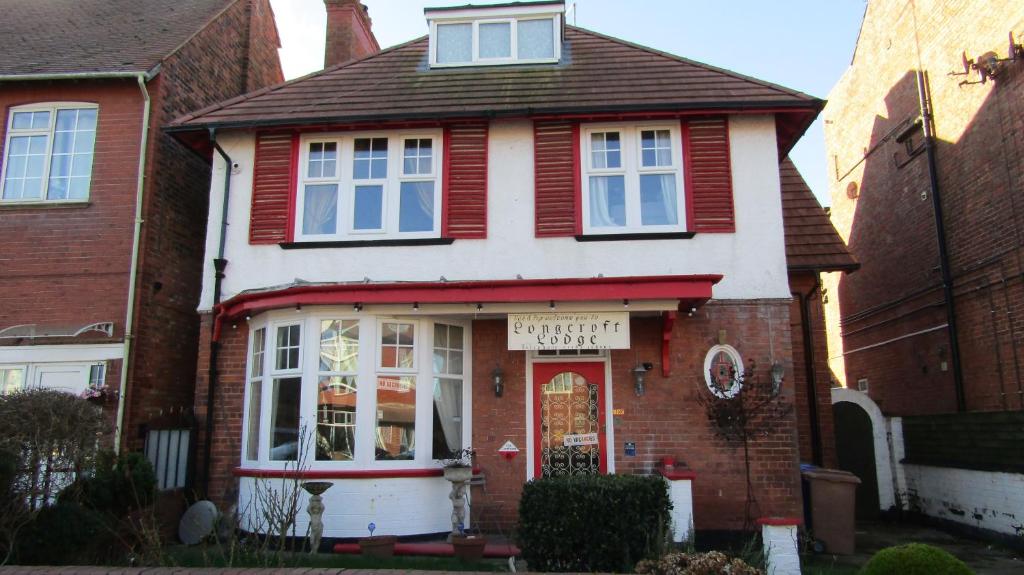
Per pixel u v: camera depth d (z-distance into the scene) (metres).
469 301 9.15
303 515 9.11
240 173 10.80
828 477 9.40
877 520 13.20
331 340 9.59
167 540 9.15
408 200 10.55
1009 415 10.15
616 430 9.60
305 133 10.77
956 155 12.96
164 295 11.53
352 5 14.59
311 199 10.72
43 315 10.98
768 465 9.35
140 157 11.28
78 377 10.72
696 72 11.21
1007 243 11.53
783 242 9.94
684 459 9.45
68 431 6.89
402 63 12.39
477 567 7.53
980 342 12.35
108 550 7.08
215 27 13.45
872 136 16.58
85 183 11.38
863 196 17.25
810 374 12.46
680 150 10.30
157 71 11.53
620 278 8.94
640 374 9.65
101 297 10.94
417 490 9.30
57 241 11.20
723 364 9.64
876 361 16.81
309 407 9.36
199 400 10.23
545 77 11.43
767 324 9.73
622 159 10.38
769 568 6.63
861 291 17.58
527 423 9.78
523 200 10.32
